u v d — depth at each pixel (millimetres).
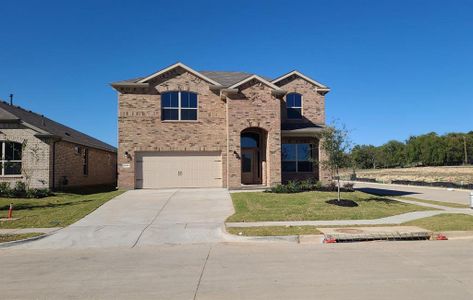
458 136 97500
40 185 22641
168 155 24141
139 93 23906
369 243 10719
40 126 23766
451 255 8992
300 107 26766
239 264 8250
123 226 13109
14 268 8164
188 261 8633
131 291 6418
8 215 15164
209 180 24406
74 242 11055
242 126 23406
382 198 19406
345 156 17531
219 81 25953
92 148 30922
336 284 6629
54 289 6594
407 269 7652
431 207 17109
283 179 25688
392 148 103688
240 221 13562
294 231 11719
